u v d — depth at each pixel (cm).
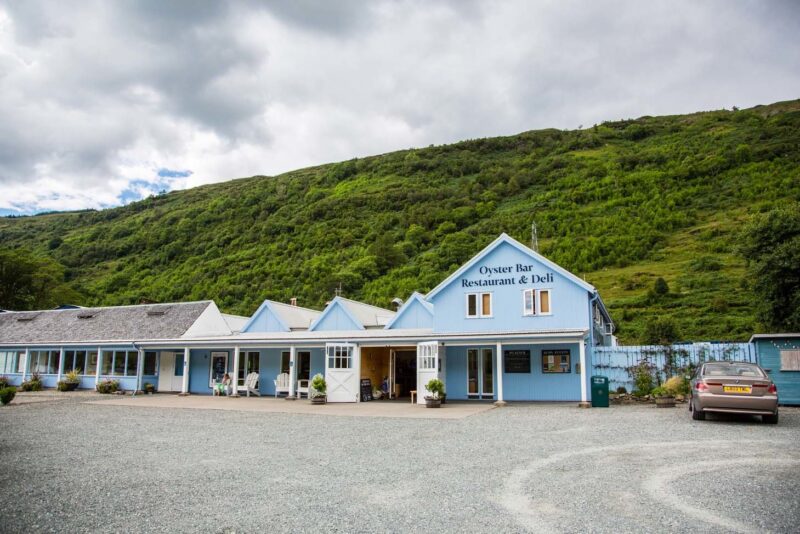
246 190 12338
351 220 8981
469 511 643
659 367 2150
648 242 7131
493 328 2352
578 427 1323
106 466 958
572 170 11231
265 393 2753
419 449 1079
